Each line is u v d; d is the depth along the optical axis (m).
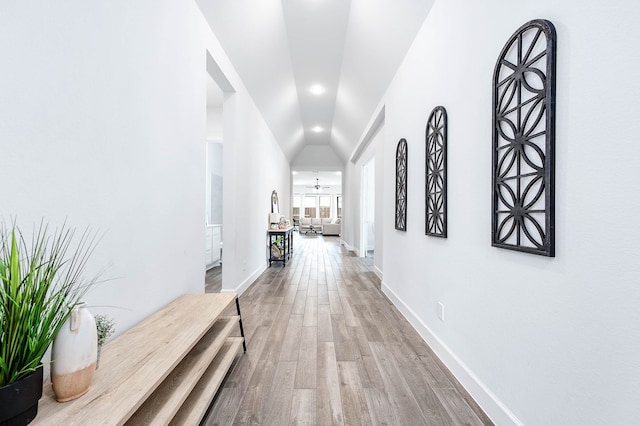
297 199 17.81
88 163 1.08
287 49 3.53
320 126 6.86
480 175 1.46
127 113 1.30
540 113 1.05
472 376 1.51
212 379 1.43
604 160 0.83
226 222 3.16
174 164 1.74
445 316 1.84
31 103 0.86
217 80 2.81
